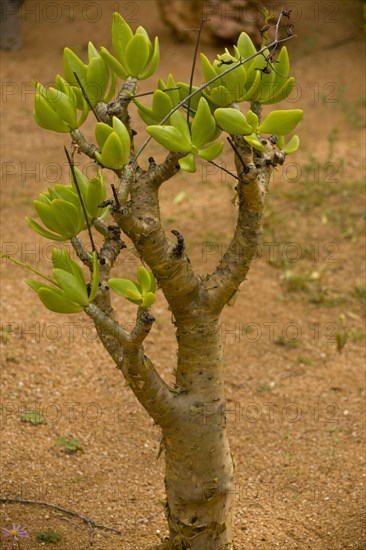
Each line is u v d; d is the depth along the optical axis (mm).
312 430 4387
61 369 4688
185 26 9992
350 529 3473
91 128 8266
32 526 3391
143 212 2496
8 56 9820
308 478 3955
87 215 2572
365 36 10328
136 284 2506
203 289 2639
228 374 4859
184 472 2773
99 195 2523
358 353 5121
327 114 8703
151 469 3984
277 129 2381
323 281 5840
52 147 7918
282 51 2572
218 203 6891
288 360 5035
